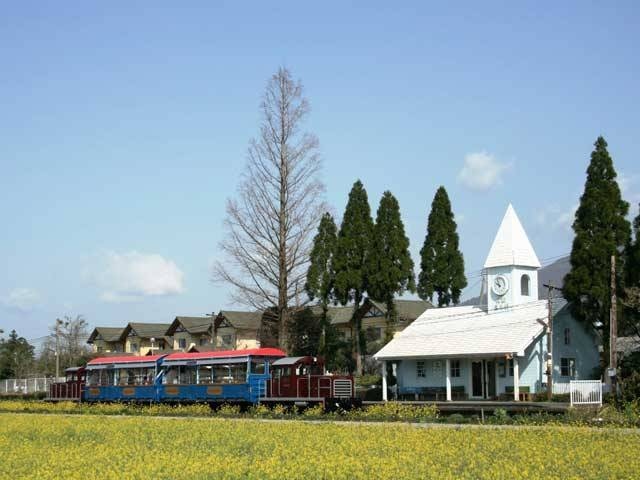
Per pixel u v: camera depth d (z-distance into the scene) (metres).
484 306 57.66
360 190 66.25
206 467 19.86
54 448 25.34
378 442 24.73
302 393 44.06
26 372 102.75
